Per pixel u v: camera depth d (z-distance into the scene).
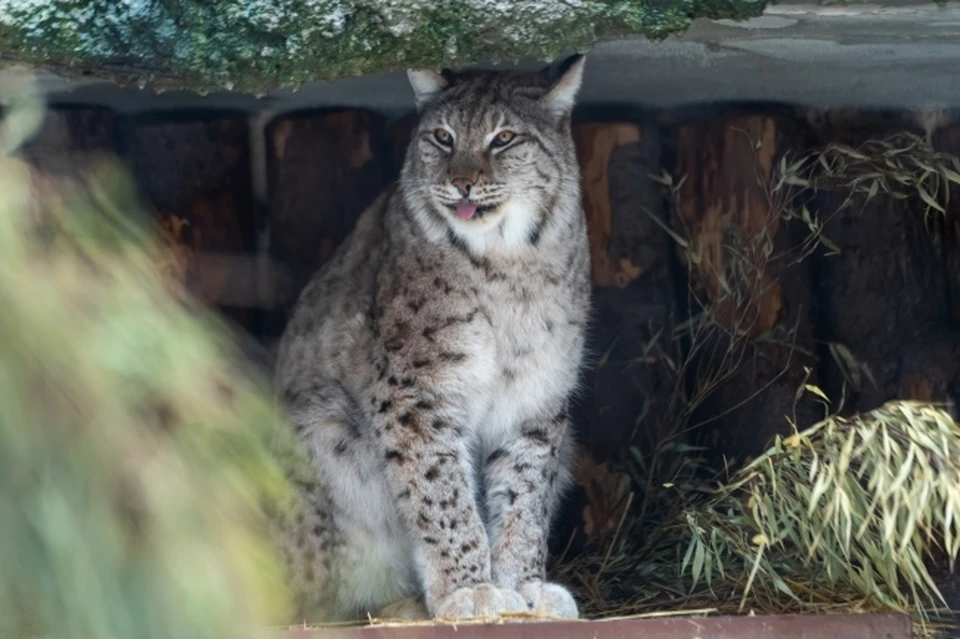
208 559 5.34
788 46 12.75
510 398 13.49
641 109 15.24
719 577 13.16
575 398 14.96
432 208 13.32
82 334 5.17
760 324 14.62
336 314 13.76
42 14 9.88
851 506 11.62
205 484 5.48
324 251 15.25
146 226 6.84
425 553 13.02
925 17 11.62
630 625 10.57
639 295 15.03
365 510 13.49
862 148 14.62
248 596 5.47
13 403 4.97
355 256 14.02
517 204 13.23
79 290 5.34
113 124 14.77
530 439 13.54
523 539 13.30
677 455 14.62
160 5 10.05
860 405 14.45
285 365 13.99
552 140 13.57
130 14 10.02
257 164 15.40
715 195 14.88
